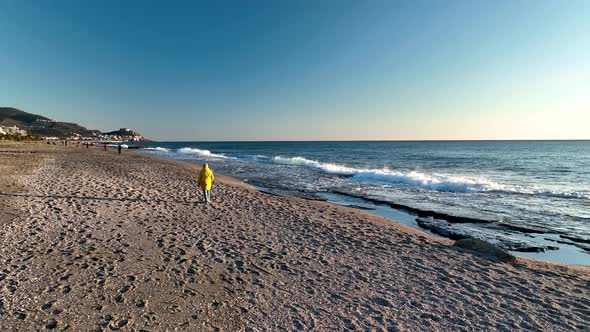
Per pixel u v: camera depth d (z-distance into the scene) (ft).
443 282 19.20
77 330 12.95
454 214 39.40
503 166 109.50
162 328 13.41
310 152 228.84
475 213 40.11
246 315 14.75
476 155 174.60
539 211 41.45
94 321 13.61
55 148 192.75
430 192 55.57
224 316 14.56
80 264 19.25
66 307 14.55
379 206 45.03
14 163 76.48
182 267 19.63
